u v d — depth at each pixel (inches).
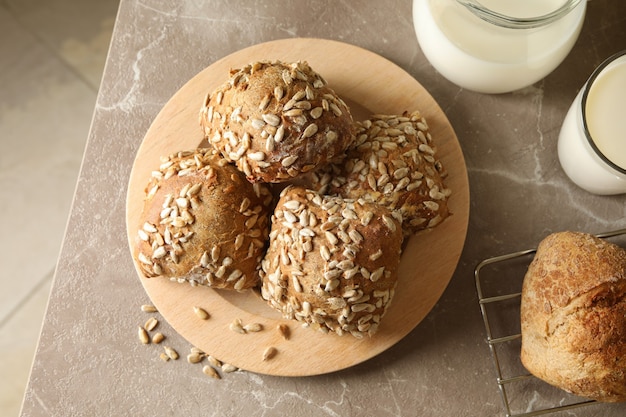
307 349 22.5
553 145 24.1
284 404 23.5
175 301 22.6
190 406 23.5
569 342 20.5
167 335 23.7
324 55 23.2
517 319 23.7
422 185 21.5
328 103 20.4
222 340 22.5
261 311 22.7
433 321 23.7
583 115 21.4
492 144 24.2
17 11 34.5
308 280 20.3
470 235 24.0
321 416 23.5
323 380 23.6
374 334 22.4
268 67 20.7
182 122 23.0
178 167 21.7
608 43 24.4
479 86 23.0
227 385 23.6
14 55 34.5
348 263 20.1
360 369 23.6
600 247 21.0
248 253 21.5
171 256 21.1
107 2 34.7
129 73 24.3
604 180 22.2
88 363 23.6
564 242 21.3
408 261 22.7
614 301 20.5
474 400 23.4
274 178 20.7
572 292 20.6
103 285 23.8
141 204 22.8
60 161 34.4
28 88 34.5
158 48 24.4
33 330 34.1
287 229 20.7
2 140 34.3
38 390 23.5
